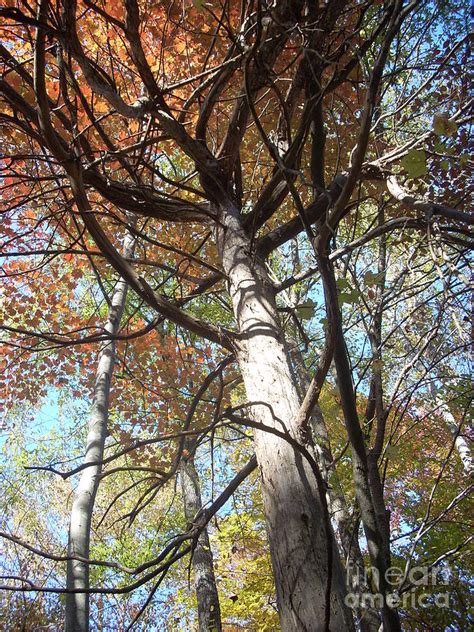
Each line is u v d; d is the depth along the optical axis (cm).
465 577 654
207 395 773
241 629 1088
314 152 348
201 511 379
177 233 705
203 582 783
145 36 502
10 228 635
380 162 389
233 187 434
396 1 240
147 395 772
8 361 816
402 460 742
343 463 658
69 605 438
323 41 360
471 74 479
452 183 455
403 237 387
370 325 365
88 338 366
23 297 769
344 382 286
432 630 593
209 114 383
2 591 815
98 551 1009
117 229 692
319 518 269
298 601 247
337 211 241
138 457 773
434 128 243
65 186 400
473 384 427
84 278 903
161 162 753
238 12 464
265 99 538
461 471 765
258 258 383
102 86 326
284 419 299
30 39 341
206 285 479
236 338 345
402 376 319
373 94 231
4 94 354
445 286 271
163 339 769
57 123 493
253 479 959
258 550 867
